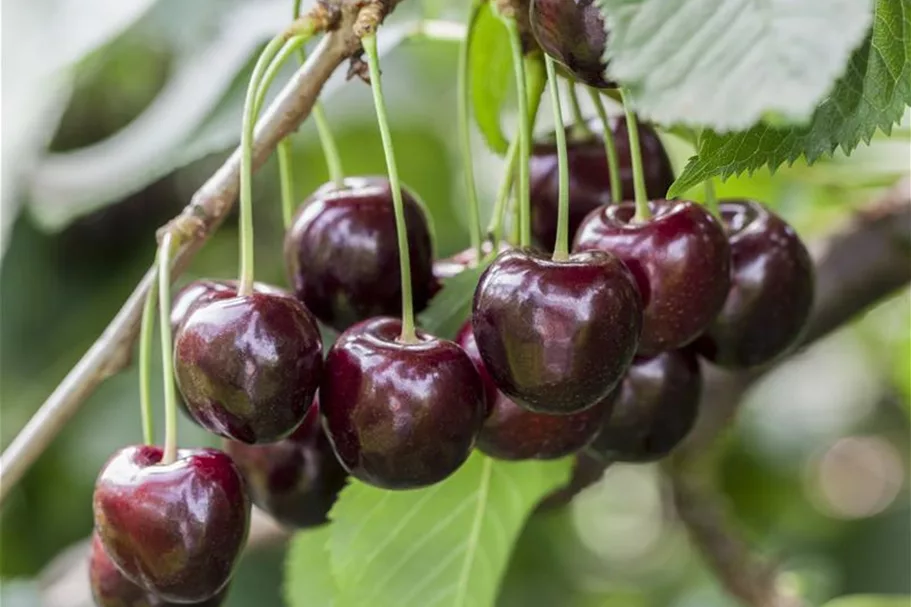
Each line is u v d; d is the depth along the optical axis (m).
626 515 1.36
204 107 0.62
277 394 0.52
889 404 1.11
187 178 0.95
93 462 0.85
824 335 0.64
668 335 0.53
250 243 0.52
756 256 0.55
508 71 0.58
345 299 0.55
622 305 0.51
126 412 0.85
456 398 0.51
